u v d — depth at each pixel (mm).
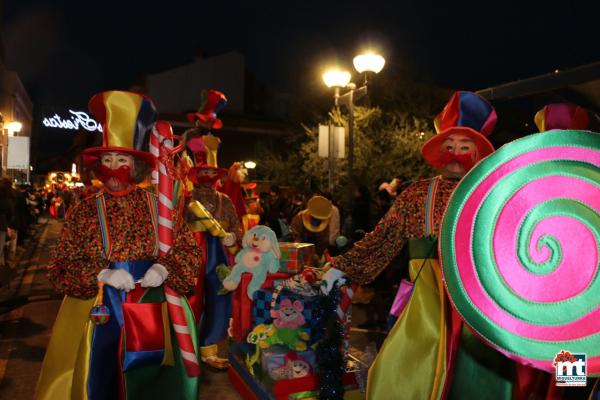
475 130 2912
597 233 2098
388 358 2672
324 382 3201
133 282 2551
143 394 2648
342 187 16250
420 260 2773
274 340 3477
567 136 2193
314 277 3482
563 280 2121
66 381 2568
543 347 2098
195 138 4887
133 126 2711
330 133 10461
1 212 9430
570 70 5812
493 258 2205
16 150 17094
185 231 2795
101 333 2582
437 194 2797
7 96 25281
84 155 2732
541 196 2189
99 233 2648
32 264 10961
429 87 18125
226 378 4438
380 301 6172
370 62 9641
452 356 2551
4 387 4262
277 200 10461
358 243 2963
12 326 6133
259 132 27891
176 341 2771
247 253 3977
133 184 2809
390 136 16953
